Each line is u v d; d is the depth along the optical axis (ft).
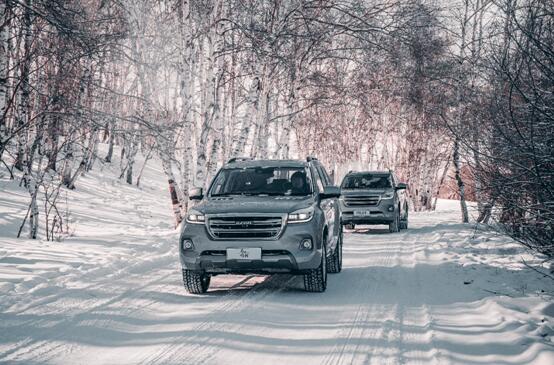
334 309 21.83
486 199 25.98
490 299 23.08
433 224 73.10
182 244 24.27
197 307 21.91
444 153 71.87
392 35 51.78
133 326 18.80
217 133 54.29
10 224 45.39
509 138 21.97
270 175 28.19
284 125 70.28
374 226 70.33
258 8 57.36
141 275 29.01
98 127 35.27
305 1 55.01
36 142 41.96
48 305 21.03
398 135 129.90
